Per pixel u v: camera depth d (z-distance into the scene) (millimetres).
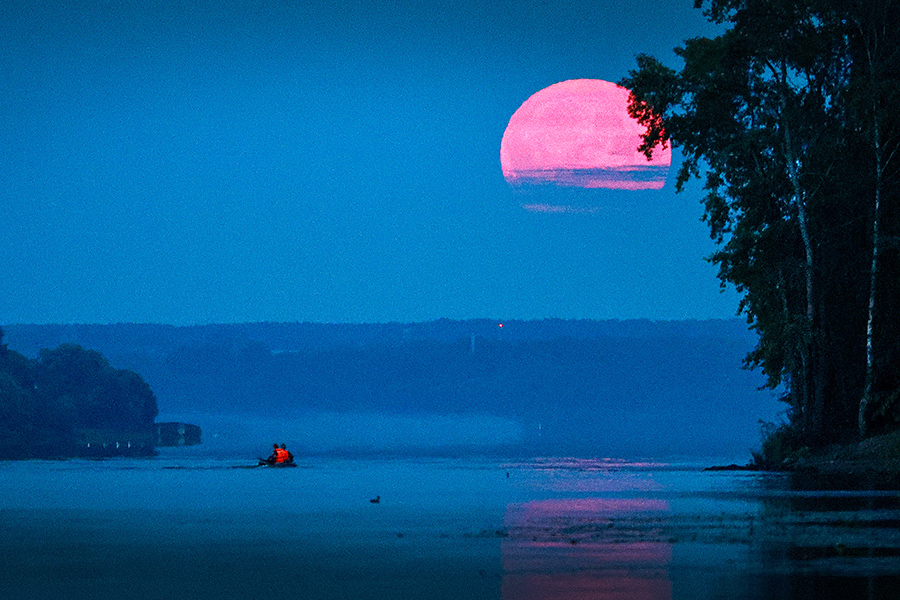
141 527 125625
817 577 79750
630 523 123312
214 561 94562
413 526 124125
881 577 79500
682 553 94562
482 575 84250
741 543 101312
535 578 82125
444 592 76812
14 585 81938
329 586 80312
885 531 110438
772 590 74438
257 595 76812
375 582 81875
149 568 90438
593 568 86562
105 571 88875
